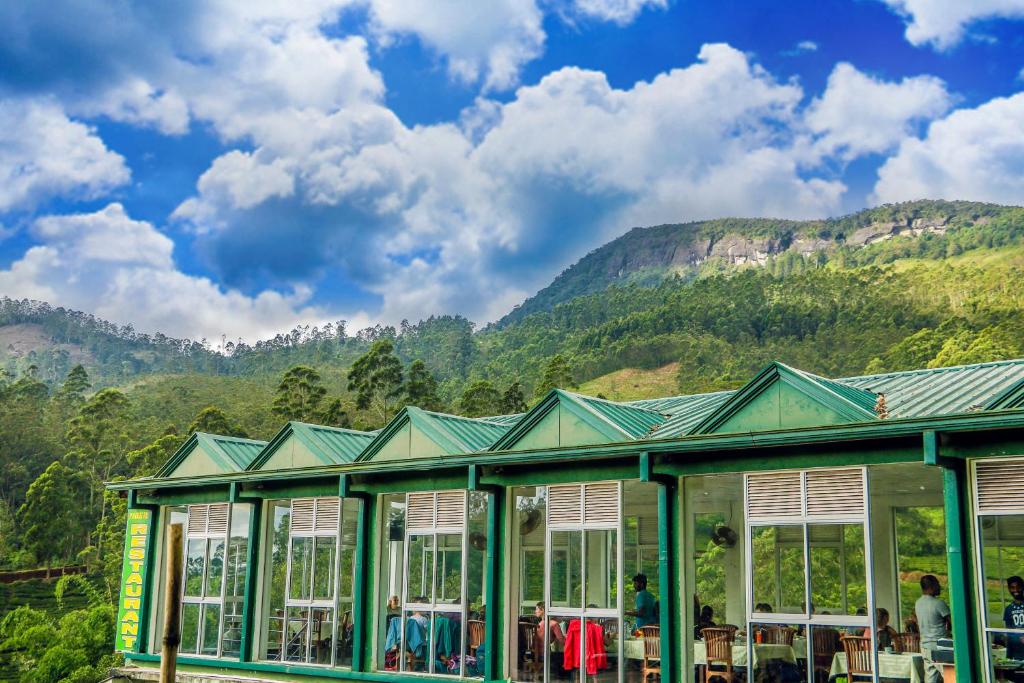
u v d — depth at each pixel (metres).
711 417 13.59
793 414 12.92
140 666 20.11
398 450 17.12
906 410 13.30
